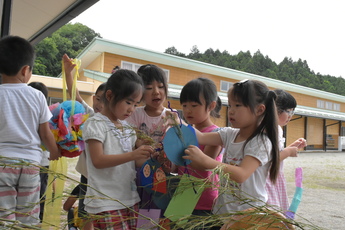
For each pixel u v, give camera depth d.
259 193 1.68
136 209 1.92
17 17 7.20
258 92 1.71
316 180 8.05
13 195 1.85
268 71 65.94
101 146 1.78
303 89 24.72
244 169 1.58
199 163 1.55
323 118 21.33
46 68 31.44
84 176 2.66
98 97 2.75
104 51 17.20
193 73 19.44
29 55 2.06
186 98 2.07
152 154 1.83
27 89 2.02
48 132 2.08
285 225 1.11
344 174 9.17
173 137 1.63
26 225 0.88
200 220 1.08
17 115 1.93
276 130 1.72
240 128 1.80
